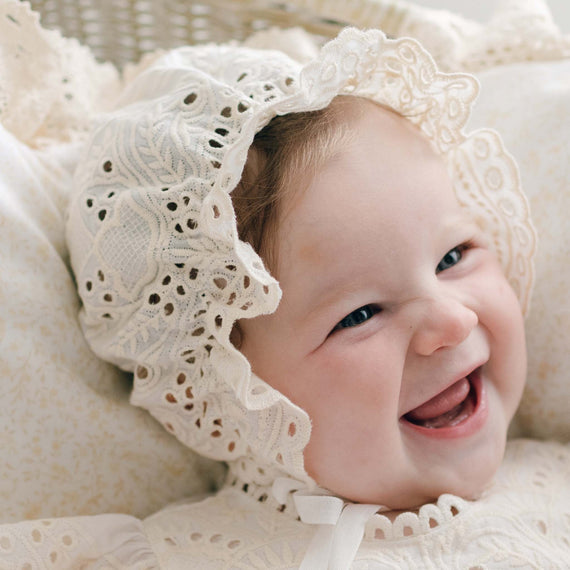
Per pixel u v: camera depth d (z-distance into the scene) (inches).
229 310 29.3
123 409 38.0
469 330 31.5
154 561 33.4
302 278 30.9
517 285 39.6
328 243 30.6
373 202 31.1
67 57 45.3
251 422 32.1
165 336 32.3
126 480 38.6
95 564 33.0
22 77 42.7
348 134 32.4
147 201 31.0
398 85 34.5
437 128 36.1
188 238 30.4
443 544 31.9
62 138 44.3
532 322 41.6
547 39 49.2
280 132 32.5
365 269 30.9
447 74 33.3
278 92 31.8
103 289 33.0
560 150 42.1
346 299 31.1
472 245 36.2
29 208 37.2
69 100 44.6
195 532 35.0
